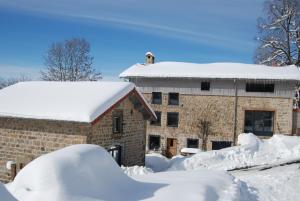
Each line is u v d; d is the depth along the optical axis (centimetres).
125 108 1808
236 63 3347
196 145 3036
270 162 1892
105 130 1647
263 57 3816
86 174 827
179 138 3072
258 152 2056
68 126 1543
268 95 2909
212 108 3005
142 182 977
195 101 3042
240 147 2084
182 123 3066
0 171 1695
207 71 3038
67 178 782
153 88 3147
